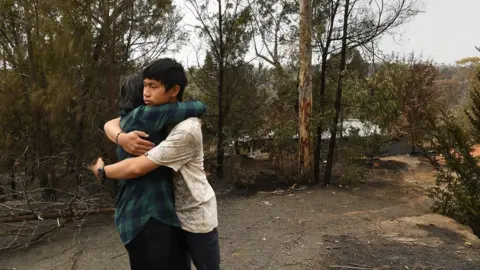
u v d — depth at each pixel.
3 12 7.08
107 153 7.70
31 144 7.17
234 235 5.89
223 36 11.77
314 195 9.12
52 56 6.82
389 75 10.77
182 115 2.08
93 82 7.64
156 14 8.88
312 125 10.27
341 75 10.09
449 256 4.88
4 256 5.51
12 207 6.35
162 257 2.06
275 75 11.70
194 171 2.15
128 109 2.21
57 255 5.37
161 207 2.06
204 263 2.15
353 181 10.23
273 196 9.08
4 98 6.69
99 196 6.99
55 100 6.66
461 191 6.63
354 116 10.55
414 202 8.48
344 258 4.85
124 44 8.43
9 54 7.35
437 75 19.72
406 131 15.43
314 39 10.09
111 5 7.73
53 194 6.99
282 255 4.99
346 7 9.91
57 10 7.00
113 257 5.12
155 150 2.00
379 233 5.91
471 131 6.88
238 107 12.33
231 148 12.22
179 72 2.11
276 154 11.70
